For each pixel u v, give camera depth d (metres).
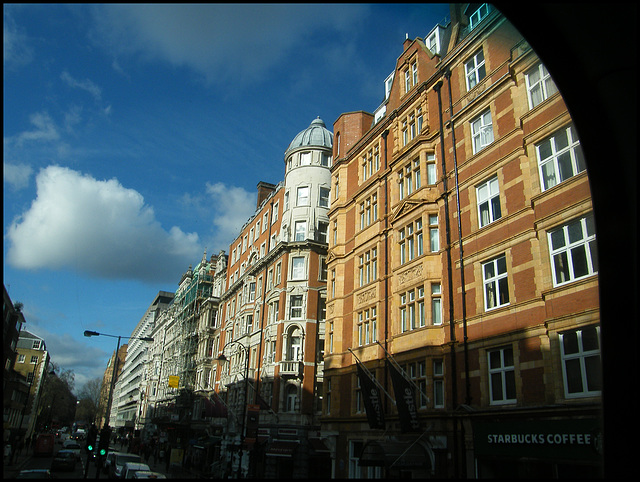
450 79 21.94
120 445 85.50
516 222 16.83
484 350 16.98
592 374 13.20
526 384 15.05
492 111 19.06
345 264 28.20
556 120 15.77
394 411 20.69
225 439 43.31
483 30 20.20
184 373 67.62
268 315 42.31
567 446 12.75
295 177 44.12
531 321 15.37
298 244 40.84
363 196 27.42
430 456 17.72
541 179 16.27
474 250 18.53
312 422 35.97
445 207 20.59
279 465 34.12
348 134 31.69
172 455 39.84
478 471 15.77
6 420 63.12
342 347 26.62
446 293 19.53
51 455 48.84
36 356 91.94
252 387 41.44
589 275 13.78
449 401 17.97
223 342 56.00
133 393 129.50
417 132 23.91
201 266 73.50
